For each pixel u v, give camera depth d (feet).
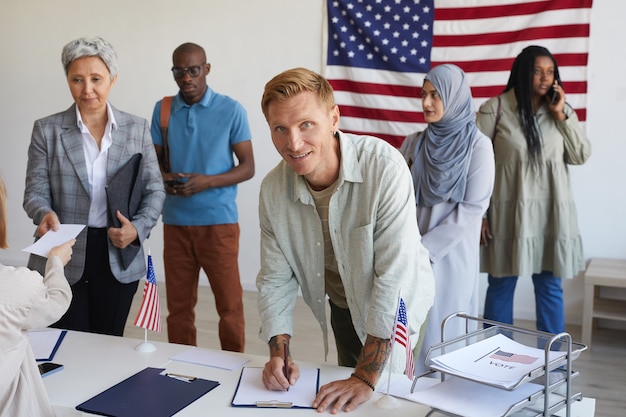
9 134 18.37
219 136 10.53
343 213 5.65
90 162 8.32
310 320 14.44
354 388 5.18
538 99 11.27
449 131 8.69
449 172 8.60
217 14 16.28
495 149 11.43
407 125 15.15
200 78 10.42
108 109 8.31
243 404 5.13
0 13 17.95
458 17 14.49
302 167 5.10
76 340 6.67
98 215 8.32
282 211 5.91
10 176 18.51
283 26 15.81
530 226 11.24
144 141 8.75
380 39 15.03
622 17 13.42
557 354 4.73
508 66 14.26
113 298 8.36
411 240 5.47
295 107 4.88
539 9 13.89
